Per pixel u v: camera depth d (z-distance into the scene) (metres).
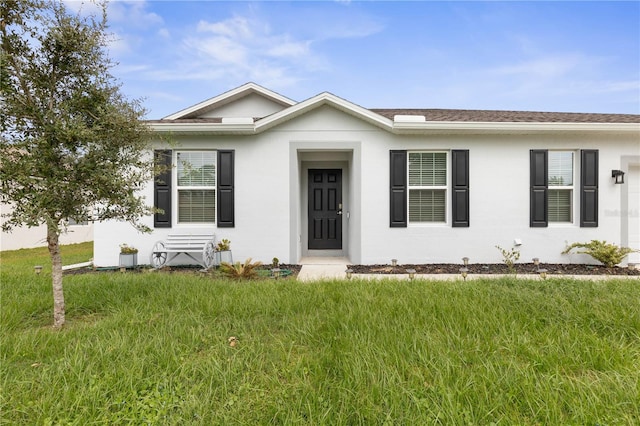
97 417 1.75
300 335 2.77
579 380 2.04
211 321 3.12
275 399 1.88
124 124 3.20
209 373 2.15
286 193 7.00
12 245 11.27
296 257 7.00
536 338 2.65
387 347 2.46
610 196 6.91
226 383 2.03
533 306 3.34
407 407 1.77
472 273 6.11
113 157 3.24
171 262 6.83
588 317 3.06
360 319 3.00
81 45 3.06
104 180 3.11
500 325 2.87
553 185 7.02
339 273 6.13
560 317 3.10
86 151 3.10
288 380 2.10
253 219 6.98
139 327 2.94
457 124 6.49
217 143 6.96
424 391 1.93
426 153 7.07
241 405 1.84
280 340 2.70
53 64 3.07
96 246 6.87
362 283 4.41
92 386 2.00
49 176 2.93
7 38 2.92
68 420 1.74
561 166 7.04
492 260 6.91
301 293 3.93
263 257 6.98
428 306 3.36
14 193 2.90
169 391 1.96
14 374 2.18
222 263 5.59
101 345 2.48
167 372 2.17
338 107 6.84
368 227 6.97
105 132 3.17
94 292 4.05
